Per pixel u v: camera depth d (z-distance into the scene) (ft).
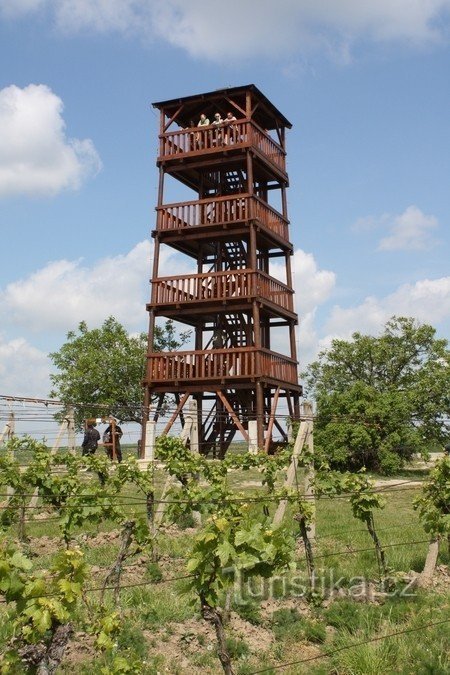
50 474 40.96
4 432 51.57
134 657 20.49
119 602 25.52
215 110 89.86
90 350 115.65
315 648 23.06
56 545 38.34
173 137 85.05
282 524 20.79
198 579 18.22
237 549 18.40
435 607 26.63
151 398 81.61
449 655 21.61
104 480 45.85
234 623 24.75
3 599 25.80
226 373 77.10
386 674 20.49
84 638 22.30
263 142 85.46
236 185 92.89
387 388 106.11
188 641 22.89
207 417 86.79
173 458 46.80
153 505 40.09
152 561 33.19
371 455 82.58
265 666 21.26
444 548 35.76
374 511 49.39
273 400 80.02
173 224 82.89
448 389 97.35
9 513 40.01
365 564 32.71
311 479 38.42
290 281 88.79
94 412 106.52
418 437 81.66
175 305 80.89
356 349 112.47
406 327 110.32
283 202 90.53
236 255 91.15
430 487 32.68
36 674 16.99
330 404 84.28
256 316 76.84
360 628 24.09
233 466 53.16
